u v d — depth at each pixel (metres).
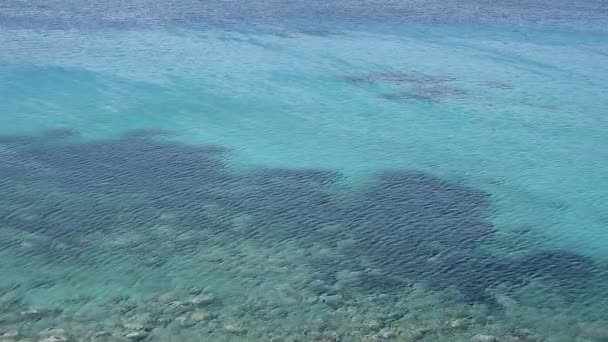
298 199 22.02
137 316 16.08
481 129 28.22
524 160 25.61
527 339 15.73
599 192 23.30
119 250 18.81
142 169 23.78
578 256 19.36
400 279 17.84
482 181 23.84
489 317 16.45
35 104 29.17
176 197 21.88
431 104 30.59
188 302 16.67
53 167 23.64
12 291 16.81
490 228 20.62
